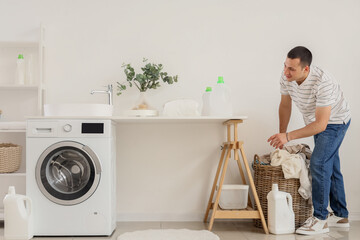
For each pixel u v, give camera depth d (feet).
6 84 10.72
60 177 9.59
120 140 11.34
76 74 11.36
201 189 11.41
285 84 10.04
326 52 11.64
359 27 11.69
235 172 11.43
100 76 11.39
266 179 10.11
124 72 11.34
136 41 11.48
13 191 9.27
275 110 11.53
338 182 10.16
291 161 9.80
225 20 11.60
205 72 11.50
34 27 11.37
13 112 11.30
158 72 10.75
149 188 11.35
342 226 10.21
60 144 9.36
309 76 9.25
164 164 11.39
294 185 9.95
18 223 9.02
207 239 8.89
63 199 9.32
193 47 11.53
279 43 11.62
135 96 11.40
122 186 11.31
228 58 11.55
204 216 11.32
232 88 11.51
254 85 11.55
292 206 9.91
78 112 9.66
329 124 9.55
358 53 11.67
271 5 11.67
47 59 11.34
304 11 11.69
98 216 9.38
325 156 9.41
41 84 10.88
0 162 10.07
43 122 9.45
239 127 11.48
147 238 9.00
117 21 11.48
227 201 10.18
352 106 11.60
